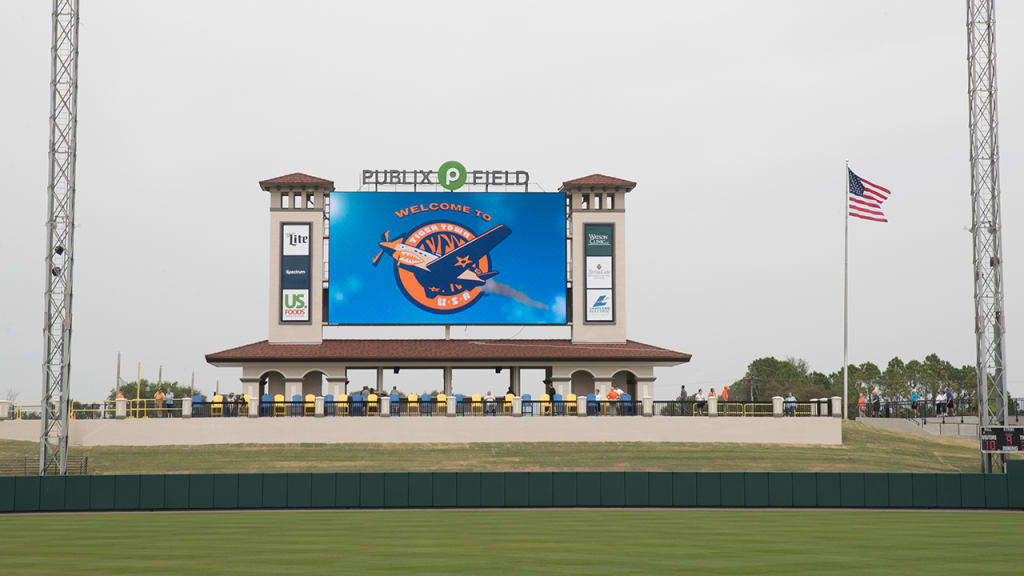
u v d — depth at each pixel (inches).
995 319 2348.7
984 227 2361.0
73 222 2265.0
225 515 1836.9
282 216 3061.0
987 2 2375.7
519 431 2642.7
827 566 1139.3
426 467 2434.8
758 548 1301.7
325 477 1975.9
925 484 1975.9
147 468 2418.8
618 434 2652.6
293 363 2974.9
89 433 2586.1
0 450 2500.0
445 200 3078.2
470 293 3056.1
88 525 1630.2
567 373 3043.8
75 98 2285.9
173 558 1199.6
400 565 1139.9
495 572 1088.8
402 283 3048.7
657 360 3036.4
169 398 2802.7
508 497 1990.7
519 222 3088.1
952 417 3048.7
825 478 1989.4
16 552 1261.1
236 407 2662.4
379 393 3002.0
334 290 3038.9
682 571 1098.7
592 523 1649.9
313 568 1116.5
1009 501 1957.4
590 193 3110.2
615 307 3085.6
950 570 1112.8
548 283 3078.2
